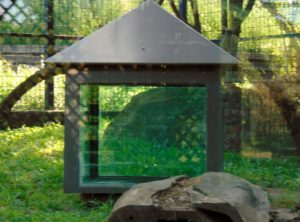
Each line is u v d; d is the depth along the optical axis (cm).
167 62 536
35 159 775
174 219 423
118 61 537
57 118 1024
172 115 560
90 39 546
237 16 852
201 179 470
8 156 789
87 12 948
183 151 560
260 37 824
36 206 551
